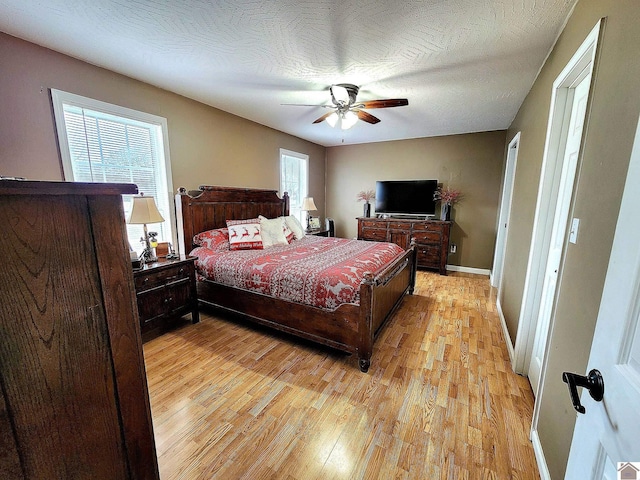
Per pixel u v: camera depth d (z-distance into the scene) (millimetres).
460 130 4469
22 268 499
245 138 3910
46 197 523
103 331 633
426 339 2520
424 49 2020
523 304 1966
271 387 1866
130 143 2635
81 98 2234
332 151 5938
